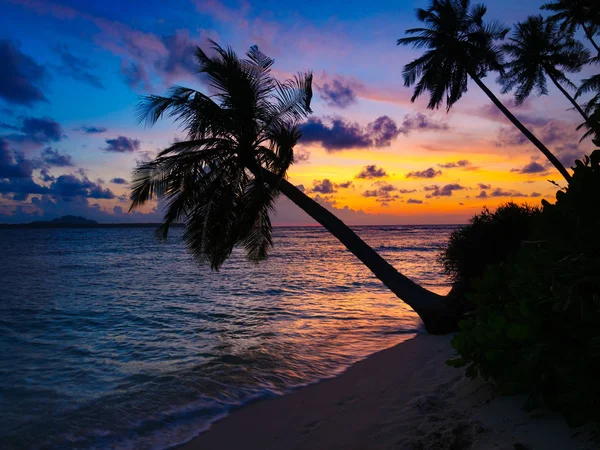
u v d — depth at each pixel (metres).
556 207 2.62
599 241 2.36
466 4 21.28
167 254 48.88
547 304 2.65
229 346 8.94
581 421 2.28
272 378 6.68
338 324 10.83
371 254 10.31
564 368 2.36
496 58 21.86
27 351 9.12
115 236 132.25
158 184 10.42
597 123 2.64
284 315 12.36
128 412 5.51
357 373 6.56
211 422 5.06
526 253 2.93
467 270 10.66
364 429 4.00
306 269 28.62
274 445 4.15
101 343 9.77
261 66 11.52
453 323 9.04
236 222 10.76
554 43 25.03
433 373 5.62
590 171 2.47
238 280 22.27
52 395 6.30
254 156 10.95
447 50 20.95
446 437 3.09
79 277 24.72
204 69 11.05
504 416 3.01
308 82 11.55
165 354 8.57
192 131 10.75
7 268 31.03
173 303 15.23
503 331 3.03
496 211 11.02
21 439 4.80
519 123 20.86
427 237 91.94
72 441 4.73
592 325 2.35
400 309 12.94
